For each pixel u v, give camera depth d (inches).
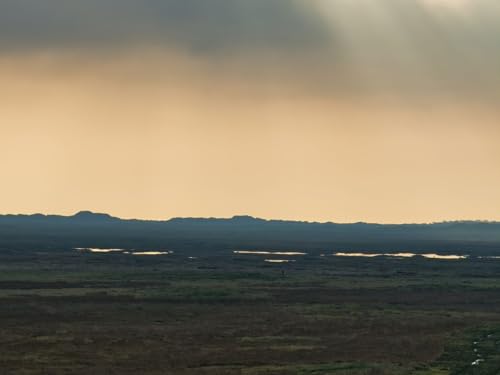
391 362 5457.7
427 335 6683.1
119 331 6697.8
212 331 6766.7
